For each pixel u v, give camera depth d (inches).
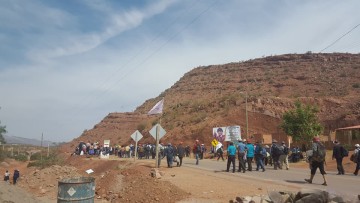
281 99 2743.6
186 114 3093.0
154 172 674.2
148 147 1547.7
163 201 491.5
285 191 450.6
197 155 1098.7
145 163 1072.2
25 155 2743.6
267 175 730.8
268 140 1996.8
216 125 2474.2
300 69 4360.2
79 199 387.5
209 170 848.9
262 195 446.3
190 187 558.6
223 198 467.5
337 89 3430.1
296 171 829.2
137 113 4586.6
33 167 1736.0
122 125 4323.3
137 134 1171.3
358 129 1652.3
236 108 2620.6
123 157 1782.7
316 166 585.0
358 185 573.9
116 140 3971.5
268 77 4207.7
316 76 3946.9
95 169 1282.0
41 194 800.3
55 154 2169.0
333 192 415.5
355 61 4333.2
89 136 4360.2
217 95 3885.3
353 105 2605.8
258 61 4943.4
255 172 800.9
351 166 912.3
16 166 2049.7
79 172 1094.4
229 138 1520.7
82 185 391.2
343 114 2452.0
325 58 4562.0
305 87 3695.9
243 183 589.9
